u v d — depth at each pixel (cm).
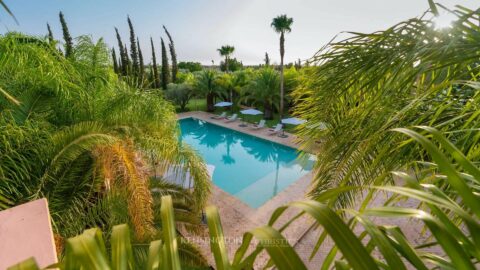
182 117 2261
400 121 166
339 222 45
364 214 56
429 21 124
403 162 169
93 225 339
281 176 1157
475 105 135
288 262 40
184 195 522
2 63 328
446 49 110
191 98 2892
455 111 161
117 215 350
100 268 48
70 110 412
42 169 314
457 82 106
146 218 324
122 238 57
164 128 482
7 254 112
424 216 53
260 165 1330
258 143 1611
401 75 132
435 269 83
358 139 182
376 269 41
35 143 305
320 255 487
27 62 357
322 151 248
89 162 371
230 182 1137
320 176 261
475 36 112
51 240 120
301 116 250
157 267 55
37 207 139
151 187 479
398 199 128
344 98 196
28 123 310
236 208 730
